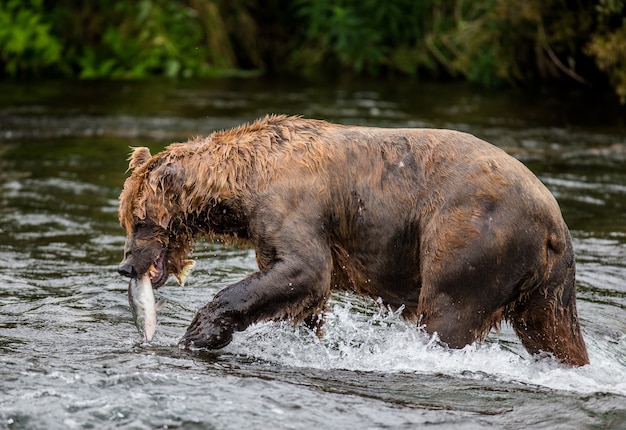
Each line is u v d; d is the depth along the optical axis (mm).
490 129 48250
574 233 31172
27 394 16531
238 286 19719
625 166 40500
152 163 20812
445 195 19297
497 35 58750
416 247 19812
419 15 69312
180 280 21672
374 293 20812
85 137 47219
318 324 21703
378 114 52500
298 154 20141
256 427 15688
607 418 16656
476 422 16203
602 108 53969
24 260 28156
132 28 71625
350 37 70125
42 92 61219
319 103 56656
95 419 15805
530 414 16734
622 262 28156
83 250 29516
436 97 58812
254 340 21188
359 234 20172
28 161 41969
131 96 59812
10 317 22422
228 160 20297
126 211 20641
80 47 71062
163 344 20438
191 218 20688
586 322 23406
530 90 60375
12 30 68000
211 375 17828
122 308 23484
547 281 19484
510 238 18797
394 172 19906
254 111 53812
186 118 51969
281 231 19688
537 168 40000
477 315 19266
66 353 19328
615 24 50625
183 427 15656
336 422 15984
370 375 18953
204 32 74125
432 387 18109
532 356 20469
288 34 77000
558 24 53969
